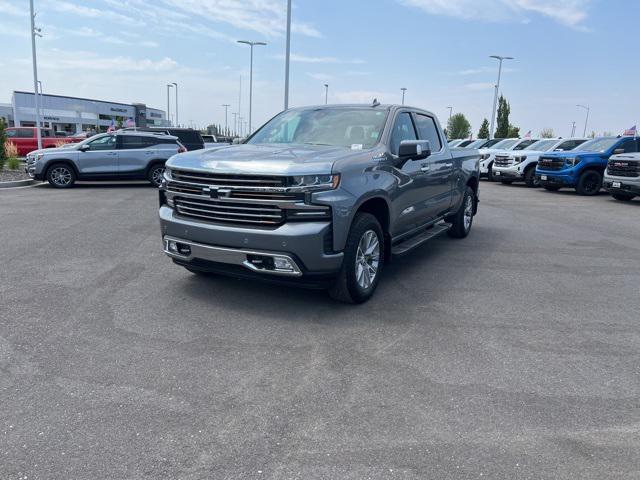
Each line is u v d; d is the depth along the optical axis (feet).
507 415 10.59
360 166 16.39
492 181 77.10
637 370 12.78
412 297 18.22
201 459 9.02
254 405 10.79
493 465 8.97
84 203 40.19
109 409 10.52
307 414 10.49
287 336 14.40
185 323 15.19
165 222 16.84
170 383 11.64
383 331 14.94
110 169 53.57
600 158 56.39
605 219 38.50
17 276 19.56
